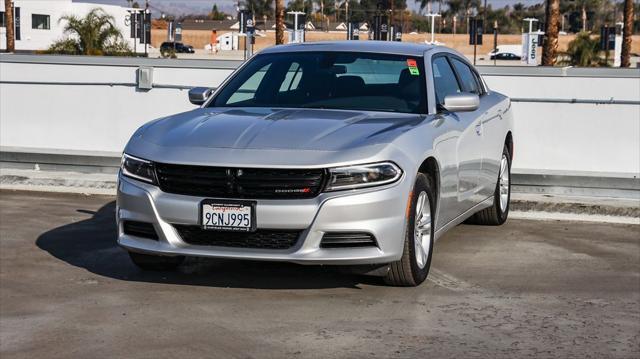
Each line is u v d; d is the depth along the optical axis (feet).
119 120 37.88
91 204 31.09
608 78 34.37
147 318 18.13
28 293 19.90
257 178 18.74
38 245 24.64
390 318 18.29
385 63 23.36
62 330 17.37
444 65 24.79
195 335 17.08
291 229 18.69
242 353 16.08
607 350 16.62
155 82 37.58
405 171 19.29
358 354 16.10
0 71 39.09
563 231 28.04
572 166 34.71
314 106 22.35
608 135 34.40
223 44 361.10
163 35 363.35
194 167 19.10
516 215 30.60
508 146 29.35
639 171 34.14
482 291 20.57
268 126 20.17
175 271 21.85
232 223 18.79
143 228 19.88
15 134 39.09
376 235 18.83
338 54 23.81
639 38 325.42
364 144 19.20
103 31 160.04
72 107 38.37
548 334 17.52
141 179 19.76
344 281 21.06
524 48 126.21
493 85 35.29
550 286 21.21
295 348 16.39
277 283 20.83
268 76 23.56
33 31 251.19
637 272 22.82
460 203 23.57
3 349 16.24
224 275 21.52
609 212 30.35
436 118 21.95
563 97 34.78
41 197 32.22
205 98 23.98
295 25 156.35
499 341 17.01
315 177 18.63
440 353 16.24
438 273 22.17
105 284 20.68
